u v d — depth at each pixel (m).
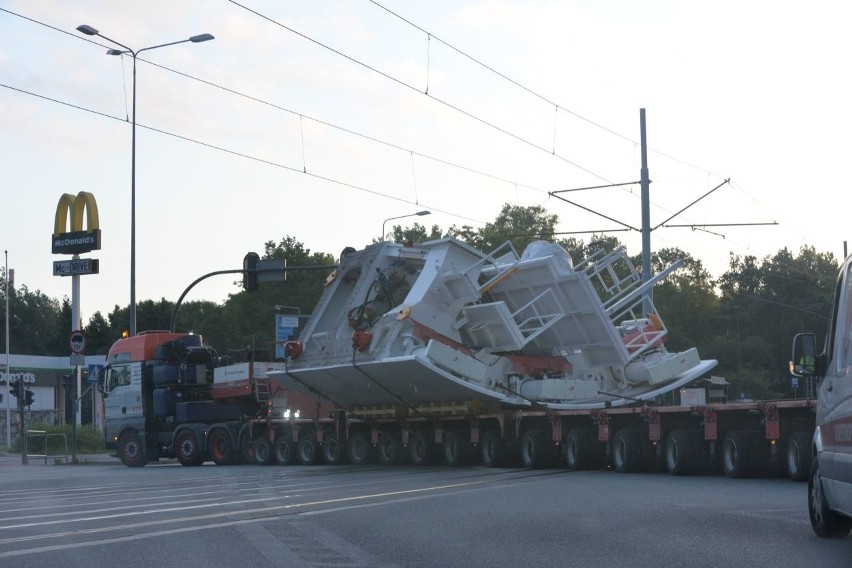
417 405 26.27
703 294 93.12
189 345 34.12
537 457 23.25
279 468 28.17
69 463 38.50
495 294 26.03
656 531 10.95
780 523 11.62
